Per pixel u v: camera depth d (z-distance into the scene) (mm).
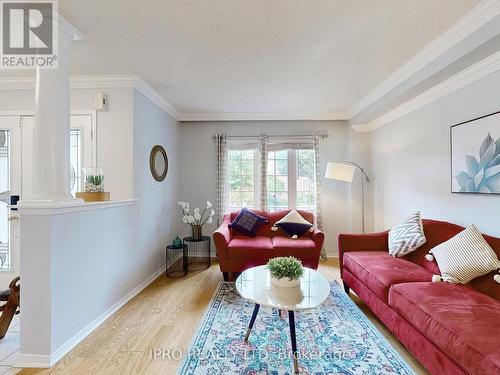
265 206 4496
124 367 1787
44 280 1839
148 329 2250
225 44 2287
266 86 3260
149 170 3400
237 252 3342
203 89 3361
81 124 2963
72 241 2053
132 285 2955
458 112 2561
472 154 2389
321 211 4469
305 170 4609
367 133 4418
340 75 2941
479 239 2078
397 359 1857
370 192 4379
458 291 1860
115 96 2957
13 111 2992
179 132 4656
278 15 1890
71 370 1769
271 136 4602
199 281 3410
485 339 1311
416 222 2766
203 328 2254
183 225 4719
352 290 2893
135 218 3029
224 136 4555
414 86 2725
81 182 2938
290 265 2037
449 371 1434
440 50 2258
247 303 2740
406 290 1916
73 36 2102
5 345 2041
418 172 3193
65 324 1970
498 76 2139
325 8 1817
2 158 3010
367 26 2023
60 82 1973
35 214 1832
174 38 2186
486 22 1829
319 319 2402
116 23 1979
